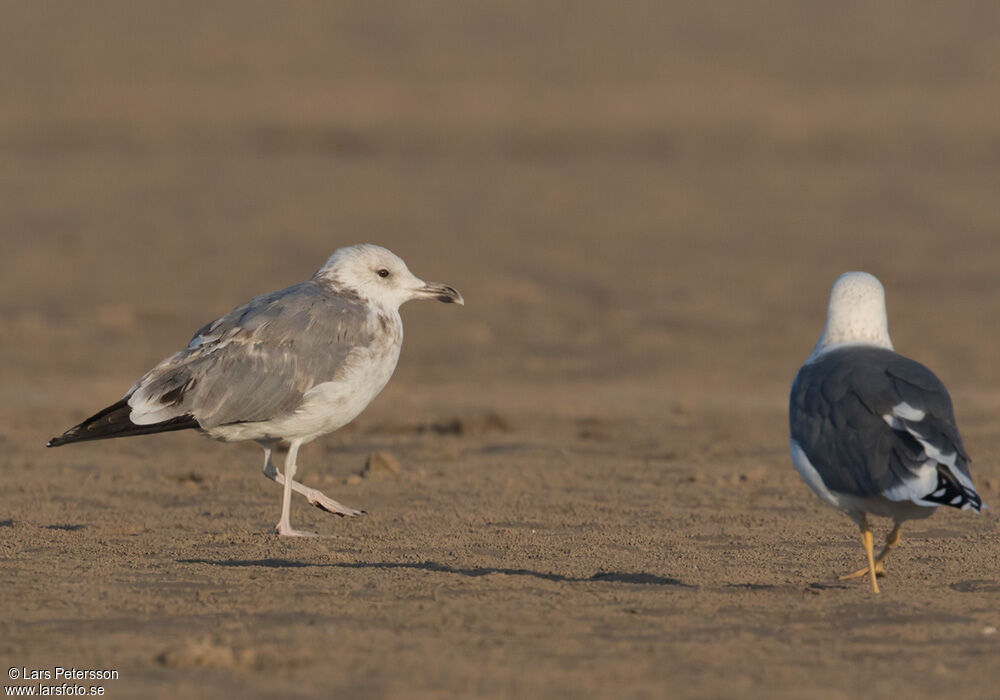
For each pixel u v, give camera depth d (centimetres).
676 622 729
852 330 820
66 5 7400
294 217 3478
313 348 1018
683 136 5144
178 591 792
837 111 5603
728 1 7944
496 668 641
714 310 2491
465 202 3734
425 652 664
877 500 739
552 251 3102
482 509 1121
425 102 5741
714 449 1456
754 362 2081
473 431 1570
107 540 974
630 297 2606
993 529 1034
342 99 5819
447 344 2214
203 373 995
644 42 7150
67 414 1655
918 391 740
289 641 682
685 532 1027
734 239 3269
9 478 1259
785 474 1305
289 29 7112
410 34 7150
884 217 3534
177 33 6962
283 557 916
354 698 598
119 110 5534
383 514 1100
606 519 1083
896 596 789
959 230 3344
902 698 606
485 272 2827
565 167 4469
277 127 5303
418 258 2966
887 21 7519
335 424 1041
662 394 1844
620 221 3494
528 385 1905
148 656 659
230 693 604
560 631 707
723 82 6350
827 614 748
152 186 3934
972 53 6919
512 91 6022
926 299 2583
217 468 1335
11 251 2959
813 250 3131
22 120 5319
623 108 5638
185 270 2817
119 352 2122
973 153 4800
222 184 3991
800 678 633
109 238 3147
